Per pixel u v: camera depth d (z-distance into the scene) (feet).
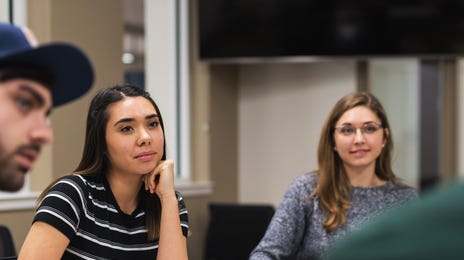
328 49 14.82
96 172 5.79
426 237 1.14
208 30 14.98
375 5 14.70
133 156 5.65
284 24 14.90
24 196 9.76
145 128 5.74
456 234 1.13
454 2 14.58
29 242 5.29
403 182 7.91
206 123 15.23
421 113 17.06
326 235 7.45
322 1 14.78
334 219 7.45
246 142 16.37
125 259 5.79
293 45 14.89
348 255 1.18
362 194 7.57
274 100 16.08
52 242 5.29
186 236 6.28
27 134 1.78
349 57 14.79
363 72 15.31
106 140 5.70
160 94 15.46
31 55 1.81
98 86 11.56
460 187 1.17
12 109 1.77
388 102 16.53
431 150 17.16
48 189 5.69
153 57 15.51
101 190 5.80
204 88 15.28
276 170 16.07
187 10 15.29
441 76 16.93
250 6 14.92
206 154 15.23
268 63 16.08
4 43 1.89
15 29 1.92
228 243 13.15
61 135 10.50
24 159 1.78
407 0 14.69
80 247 5.57
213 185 15.31
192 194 14.44
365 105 7.50
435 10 14.65
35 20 10.82
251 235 13.00
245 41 14.93
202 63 15.29
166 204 5.95
